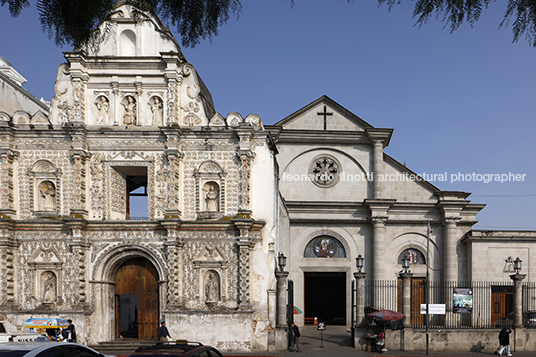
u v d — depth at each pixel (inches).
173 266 1008.9
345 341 1175.0
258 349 1003.3
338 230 1494.8
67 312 1005.2
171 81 1059.9
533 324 1097.4
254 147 1064.2
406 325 1067.3
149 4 315.6
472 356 977.5
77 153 1036.5
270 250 1043.3
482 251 1419.8
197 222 1032.2
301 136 1520.7
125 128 1070.4
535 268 1406.3
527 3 277.1
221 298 1019.9
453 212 1466.5
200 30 319.9
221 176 1048.8
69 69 1063.0
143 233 1038.4
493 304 1401.3
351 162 1531.7
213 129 1051.3
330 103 1553.9
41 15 284.7
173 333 995.9
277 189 1164.5
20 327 1007.0
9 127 1040.2
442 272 1473.9
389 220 1482.5
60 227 1037.8
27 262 1034.1
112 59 1067.9
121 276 1078.4
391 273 1476.4
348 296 1469.0
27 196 1055.6
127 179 1183.6
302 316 1462.8
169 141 1040.8
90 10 293.7
